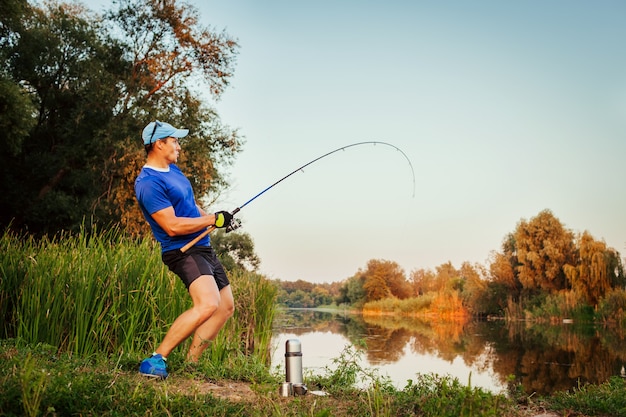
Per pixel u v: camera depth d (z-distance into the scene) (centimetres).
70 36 2017
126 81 2003
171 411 321
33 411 274
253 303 891
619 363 1044
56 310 546
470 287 3644
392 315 3875
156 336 563
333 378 465
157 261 632
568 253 3338
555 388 762
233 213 463
